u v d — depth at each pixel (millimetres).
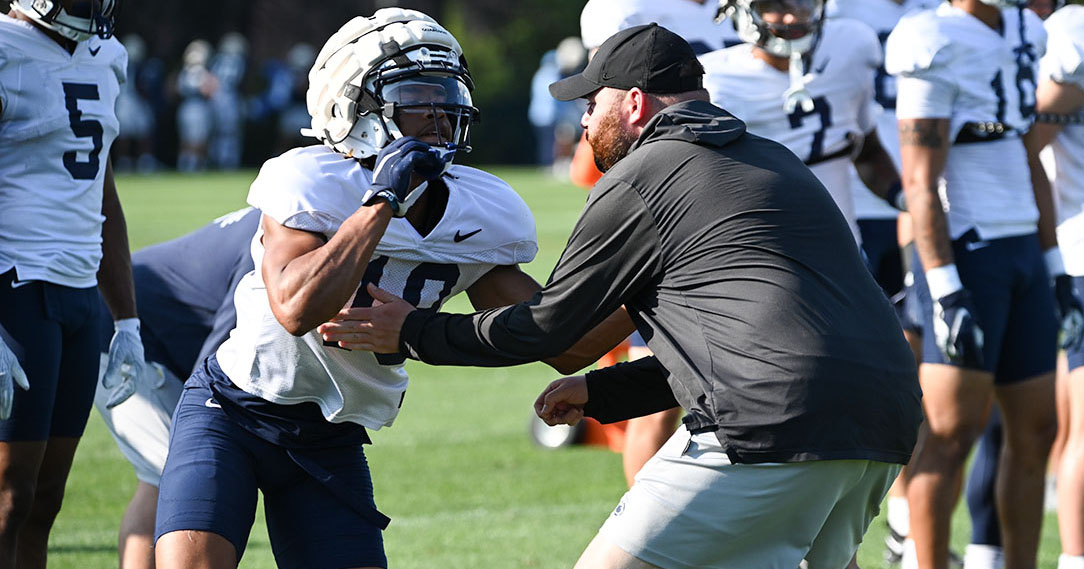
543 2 129000
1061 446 20453
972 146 17047
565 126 108062
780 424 11039
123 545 15867
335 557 12297
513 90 122812
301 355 12273
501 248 12586
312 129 12375
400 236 12070
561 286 11711
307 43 131625
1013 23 17234
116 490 23344
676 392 11648
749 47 17688
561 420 13203
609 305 11719
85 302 14852
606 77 12242
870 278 11773
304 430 12562
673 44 12203
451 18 133875
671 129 11734
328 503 12562
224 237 16172
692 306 11414
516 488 23453
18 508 14297
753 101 17500
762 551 11609
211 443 12391
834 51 17578
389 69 11859
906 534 19531
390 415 12930
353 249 11242
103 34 14438
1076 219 18750
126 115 105188
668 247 11430
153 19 125500
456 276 12586
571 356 13109
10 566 14234
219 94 109062
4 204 14250
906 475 19562
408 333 11883
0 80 14047
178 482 12125
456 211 12242
